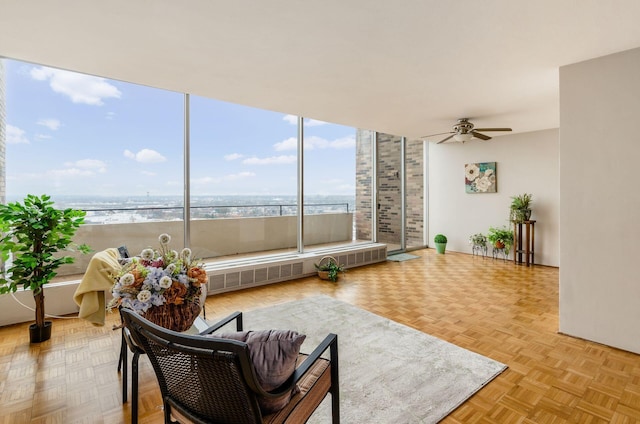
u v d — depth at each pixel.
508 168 6.14
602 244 2.69
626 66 2.54
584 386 2.12
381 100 3.78
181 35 2.26
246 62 2.72
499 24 2.12
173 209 4.20
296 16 2.03
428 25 2.14
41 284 2.70
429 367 2.34
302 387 1.37
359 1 1.87
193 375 1.12
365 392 2.04
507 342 2.75
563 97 2.83
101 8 1.92
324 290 4.33
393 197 6.87
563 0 1.85
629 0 1.85
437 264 5.92
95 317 2.44
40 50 2.47
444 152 7.19
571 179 2.82
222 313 3.47
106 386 2.13
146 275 1.86
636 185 2.53
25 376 2.25
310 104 3.97
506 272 5.26
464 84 3.26
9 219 2.59
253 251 4.95
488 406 1.92
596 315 2.74
